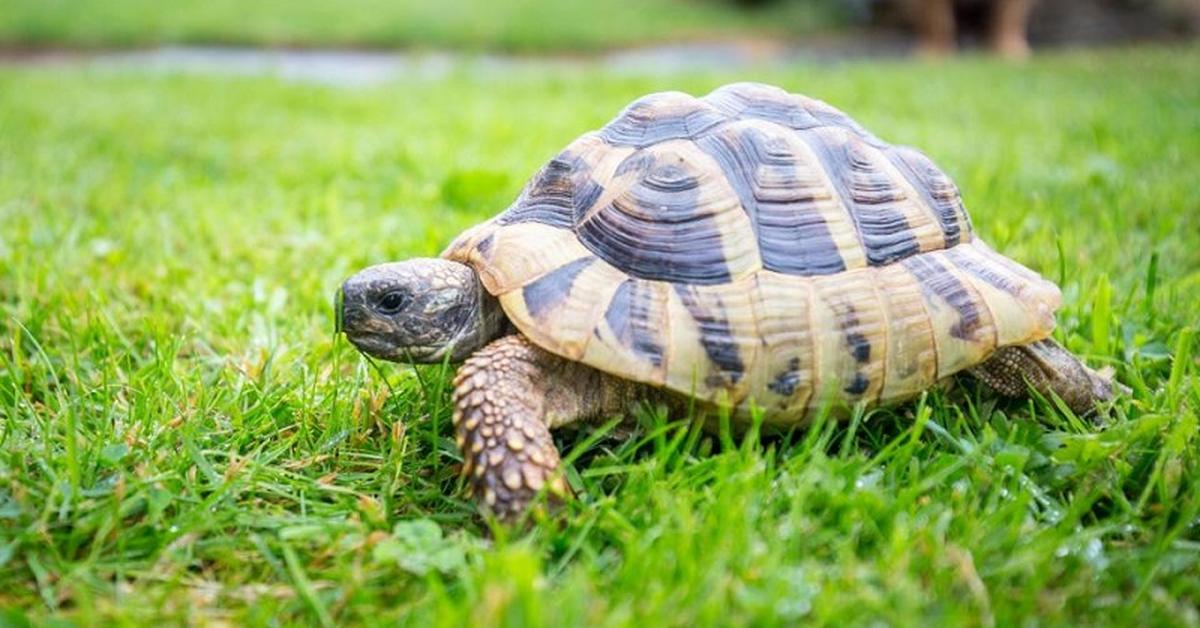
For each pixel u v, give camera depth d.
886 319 0.34
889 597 0.28
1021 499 0.31
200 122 1.02
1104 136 0.85
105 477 0.33
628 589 0.28
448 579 0.30
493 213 0.63
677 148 0.35
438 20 2.39
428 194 0.67
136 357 0.42
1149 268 0.45
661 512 0.31
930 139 0.86
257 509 0.32
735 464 0.32
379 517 0.32
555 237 0.34
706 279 0.33
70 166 0.77
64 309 0.47
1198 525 0.32
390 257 0.54
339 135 0.95
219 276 0.52
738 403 0.32
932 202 0.37
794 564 0.29
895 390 0.34
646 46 2.41
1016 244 0.54
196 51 2.09
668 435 0.34
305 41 2.19
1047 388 0.36
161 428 0.36
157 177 0.75
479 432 0.31
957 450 0.34
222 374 0.40
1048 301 0.36
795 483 0.32
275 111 1.13
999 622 0.28
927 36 2.28
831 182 0.35
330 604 0.29
